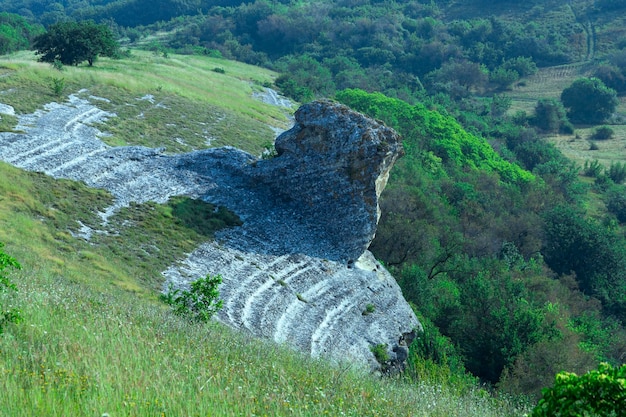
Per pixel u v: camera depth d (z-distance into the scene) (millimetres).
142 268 29984
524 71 190125
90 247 29891
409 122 99750
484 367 40219
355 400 13148
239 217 38562
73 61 78375
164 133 60188
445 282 55375
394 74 183375
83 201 34406
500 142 132250
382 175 41219
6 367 10211
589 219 96438
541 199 91812
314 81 137625
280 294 32500
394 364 33000
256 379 12906
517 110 168625
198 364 13234
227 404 10461
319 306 33594
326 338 31062
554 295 59062
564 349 37156
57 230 30297
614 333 58438
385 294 38531
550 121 157625
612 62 189375
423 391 16578
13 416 8469
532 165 125375
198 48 176125
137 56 115812
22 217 29469
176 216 36125
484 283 44656
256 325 28281
